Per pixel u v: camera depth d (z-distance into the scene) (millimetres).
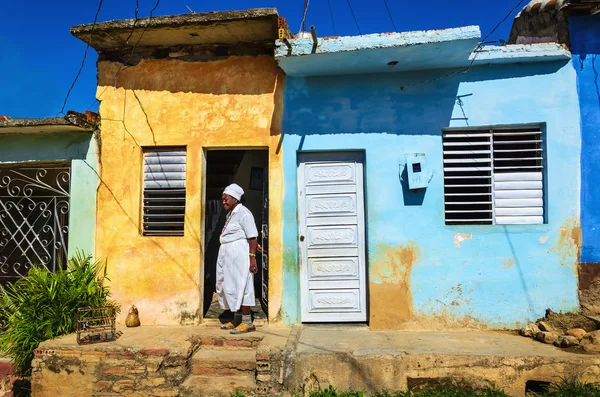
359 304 5895
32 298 5367
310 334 5391
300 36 6000
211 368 4902
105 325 5367
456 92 5715
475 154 5777
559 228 5508
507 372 4445
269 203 5871
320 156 6000
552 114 5578
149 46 6156
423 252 5648
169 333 5441
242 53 6059
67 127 6008
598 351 4543
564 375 4402
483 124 5652
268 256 5859
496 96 5656
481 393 4344
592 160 5516
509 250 5555
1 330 5820
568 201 5516
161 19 5473
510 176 5730
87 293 5652
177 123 6094
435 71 5742
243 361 4859
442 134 5781
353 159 5957
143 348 4773
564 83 5574
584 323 5152
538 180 5691
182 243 5977
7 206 6711
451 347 4785
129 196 6117
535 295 5500
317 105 5891
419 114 5754
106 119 6250
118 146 6199
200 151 6031
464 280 5586
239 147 6020
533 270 5512
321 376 4578
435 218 5652
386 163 5766
